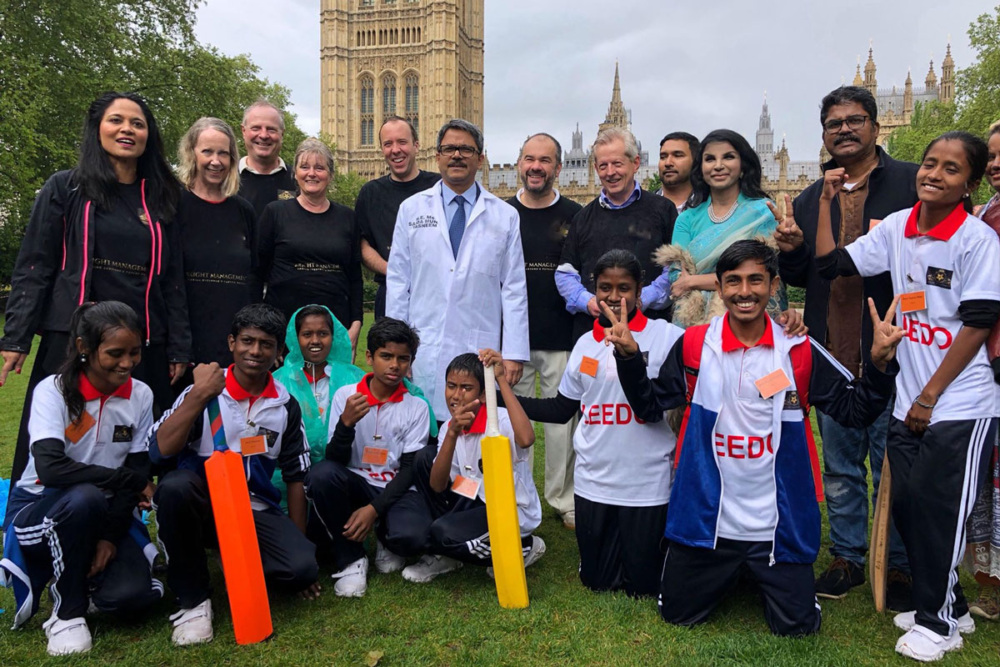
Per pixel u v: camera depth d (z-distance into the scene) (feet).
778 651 10.93
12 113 76.84
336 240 17.94
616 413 13.29
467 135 16.40
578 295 17.07
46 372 13.69
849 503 13.71
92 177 13.79
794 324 12.08
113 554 11.81
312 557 12.60
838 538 13.78
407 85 276.21
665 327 14.11
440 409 16.56
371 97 277.85
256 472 12.92
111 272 13.91
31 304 13.34
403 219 17.08
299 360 15.70
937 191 11.19
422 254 16.65
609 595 13.25
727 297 11.92
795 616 11.56
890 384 10.91
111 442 12.15
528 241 18.97
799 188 242.78
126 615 11.94
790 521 11.65
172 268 15.06
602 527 13.41
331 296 17.84
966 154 10.97
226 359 16.40
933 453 10.99
